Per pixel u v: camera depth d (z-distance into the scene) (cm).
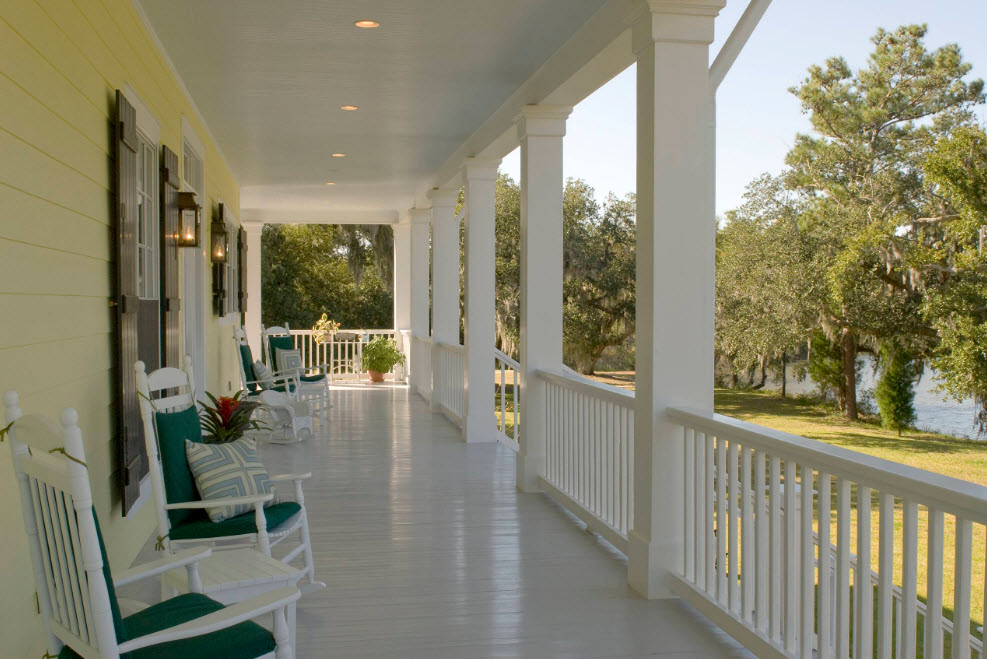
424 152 818
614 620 337
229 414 490
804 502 261
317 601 358
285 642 221
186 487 346
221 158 842
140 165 446
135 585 379
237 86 568
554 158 562
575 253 1395
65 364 294
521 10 412
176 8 413
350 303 2061
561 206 568
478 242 768
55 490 189
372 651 305
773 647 280
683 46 354
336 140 760
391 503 539
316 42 468
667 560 361
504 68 520
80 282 312
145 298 435
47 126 274
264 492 356
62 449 176
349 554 427
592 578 390
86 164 320
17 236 246
